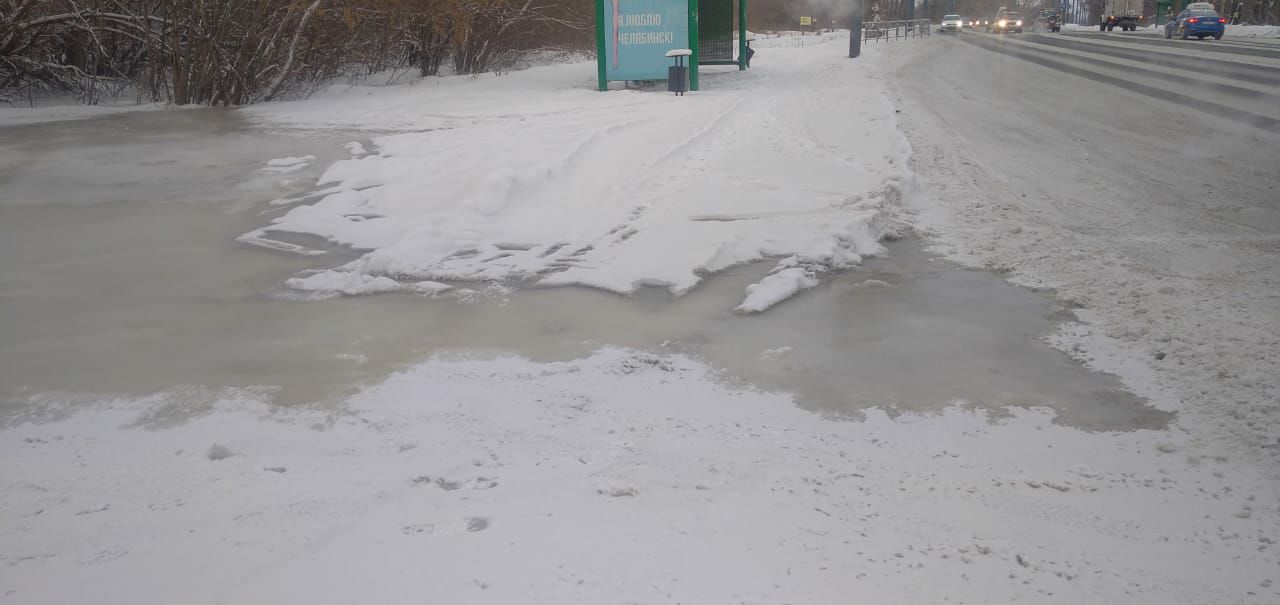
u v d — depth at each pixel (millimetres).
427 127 14914
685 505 3354
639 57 21250
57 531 3191
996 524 3260
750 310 6105
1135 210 8906
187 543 3049
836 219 8352
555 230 8375
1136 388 4660
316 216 8875
